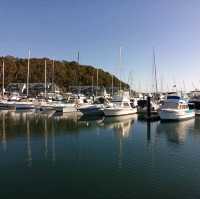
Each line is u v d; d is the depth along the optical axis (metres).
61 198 14.72
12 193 15.36
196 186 16.22
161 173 18.44
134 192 15.41
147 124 41.56
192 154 23.39
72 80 128.62
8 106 65.62
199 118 49.00
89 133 33.84
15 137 31.11
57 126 39.50
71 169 19.48
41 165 20.47
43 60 126.12
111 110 49.75
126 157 22.58
